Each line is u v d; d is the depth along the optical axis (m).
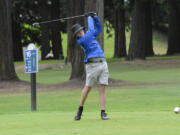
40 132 17.58
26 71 31.81
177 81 58.78
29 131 18.00
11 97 46.59
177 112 23.73
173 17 135.62
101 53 21.75
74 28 21.97
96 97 43.62
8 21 60.78
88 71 21.70
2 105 39.38
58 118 23.03
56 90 52.41
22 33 149.12
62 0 134.88
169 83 55.91
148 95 43.06
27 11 138.50
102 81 21.66
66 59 101.69
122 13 132.88
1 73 60.06
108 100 40.22
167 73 74.19
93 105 37.47
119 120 20.95
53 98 44.03
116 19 136.50
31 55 31.39
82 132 17.14
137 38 104.44
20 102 41.72
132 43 105.38
